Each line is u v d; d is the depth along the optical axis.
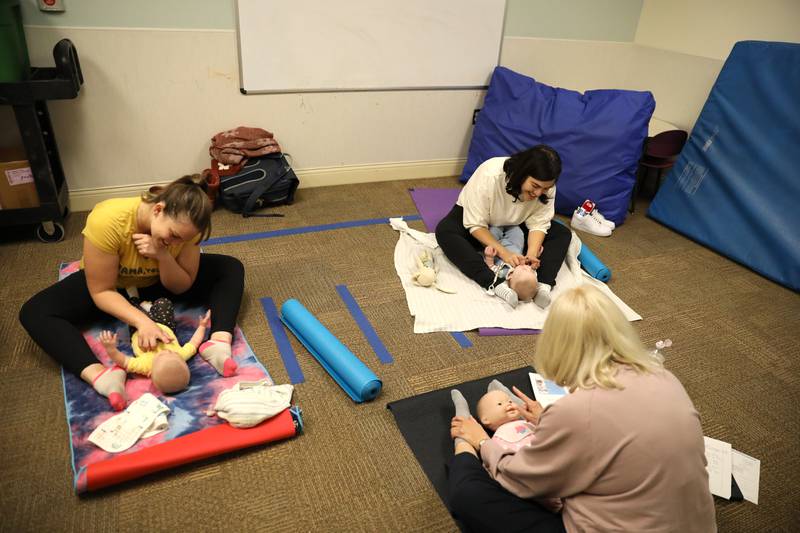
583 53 3.55
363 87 3.04
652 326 2.23
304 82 2.90
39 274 2.21
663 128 3.43
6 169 2.25
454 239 2.39
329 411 1.66
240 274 1.99
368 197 3.15
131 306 1.72
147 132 2.71
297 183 2.93
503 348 2.01
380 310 2.16
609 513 1.02
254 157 2.83
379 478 1.46
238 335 1.92
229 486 1.41
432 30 3.04
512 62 3.38
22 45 2.24
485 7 3.10
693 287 2.54
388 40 2.97
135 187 2.81
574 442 1.01
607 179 2.96
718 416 1.78
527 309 2.21
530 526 1.15
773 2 2.87
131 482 1.39
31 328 1.65
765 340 2.19
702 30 3.24
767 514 1.45
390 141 3.29
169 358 1.58
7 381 1.67
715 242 2.85
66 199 2.61
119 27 2.44
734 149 2.79
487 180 2.32
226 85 2.75
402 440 1.58
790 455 1.65
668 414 0.97
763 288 2.57
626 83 3.82
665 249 2.87
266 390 1.59
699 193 2.94
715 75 3.21
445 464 1.50
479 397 1.73
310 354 1.88
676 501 0.97
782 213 2.60
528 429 1.48
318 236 2.68
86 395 1.60
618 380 1.00
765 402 1.86
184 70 2.64
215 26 2.60
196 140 2.83
